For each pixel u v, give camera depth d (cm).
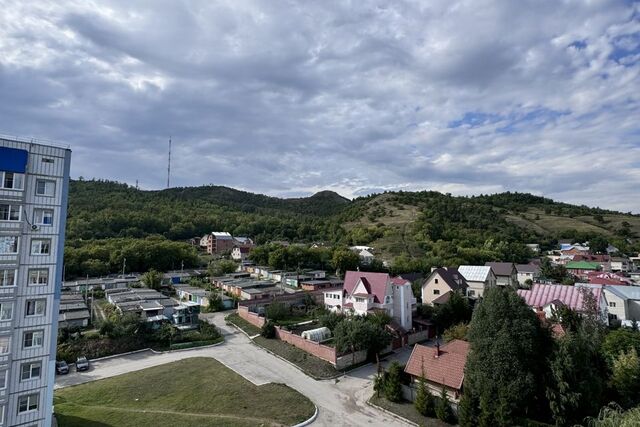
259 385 4103
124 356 5166
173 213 18712
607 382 3341
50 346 3106
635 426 2394
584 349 3159
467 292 8500
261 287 8825
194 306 6334
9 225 2975
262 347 5456
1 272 2923
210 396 3825
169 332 5606
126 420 3288
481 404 3050
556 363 3016
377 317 5641
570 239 17000
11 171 2989
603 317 5578
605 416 2641
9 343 2908
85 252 10531
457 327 5234
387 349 5294
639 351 3925
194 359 4953
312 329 5688
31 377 3002
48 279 3139
